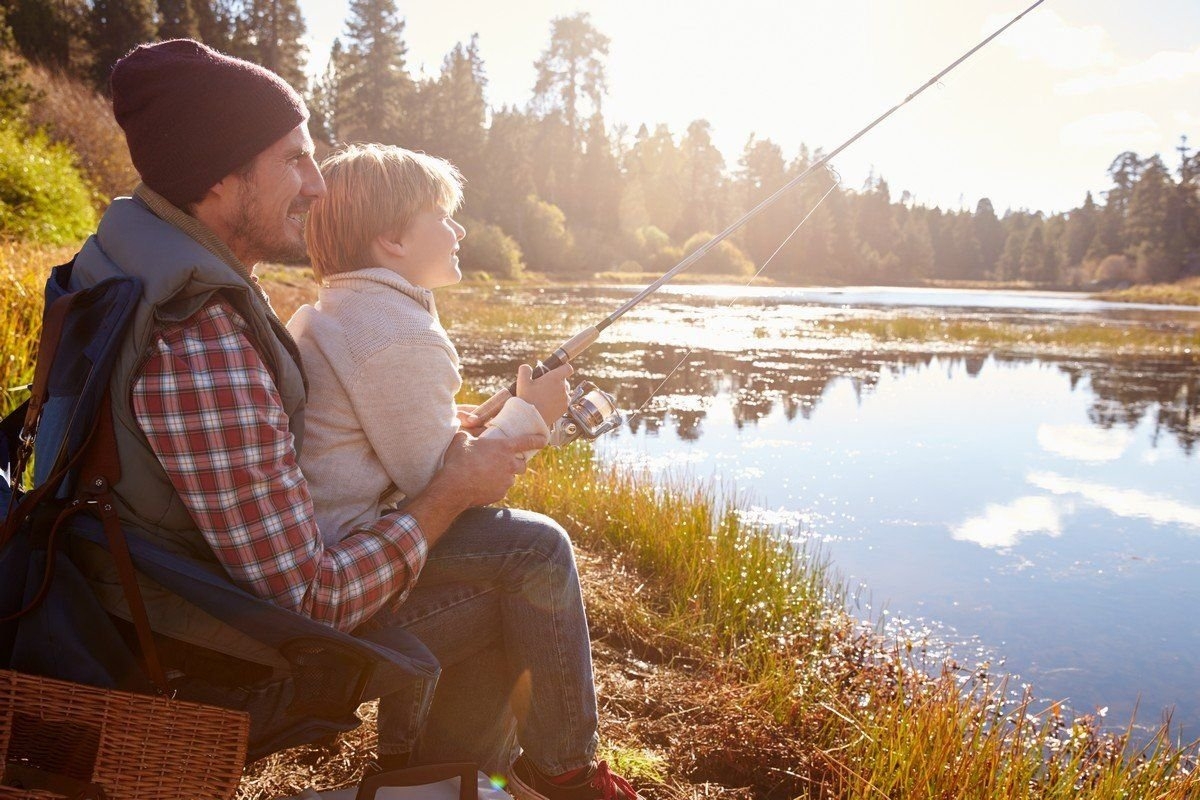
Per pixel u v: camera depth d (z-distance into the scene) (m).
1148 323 30.17
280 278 15.05
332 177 1.78
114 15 38.66
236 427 1.34
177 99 1.40
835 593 5.14
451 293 34.16
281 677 1.48
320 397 1.64
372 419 1.62
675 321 25.19
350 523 1.65
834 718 3.20
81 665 1.31
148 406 1.31
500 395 2.08
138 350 1.31
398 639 1.53
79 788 1.31
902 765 2.83
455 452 1.65
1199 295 64.75
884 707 3.22
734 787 2.80
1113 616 4.93
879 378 14.59
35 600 1.30
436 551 1.73
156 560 1.33
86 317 1.33
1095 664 4.34
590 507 5.45
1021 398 12.98
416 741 1.91
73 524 1.35
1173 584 5.45
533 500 5.57
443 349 1.67
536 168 77.81
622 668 3.53
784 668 3.55
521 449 1.73
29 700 1.29
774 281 76.44
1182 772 3.14
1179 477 8.40
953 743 2.94
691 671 3.65
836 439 9.69
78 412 1.31
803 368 15.59
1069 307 43.03
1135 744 3.64
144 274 1.33
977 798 2.74
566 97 78.56
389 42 55.62
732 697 3.22
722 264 75.75
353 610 1.46
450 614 1.75
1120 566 5.80
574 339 2.19
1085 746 3.27
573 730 1.80
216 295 1.36
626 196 80.31
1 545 1.31
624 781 1.88
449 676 1.87
